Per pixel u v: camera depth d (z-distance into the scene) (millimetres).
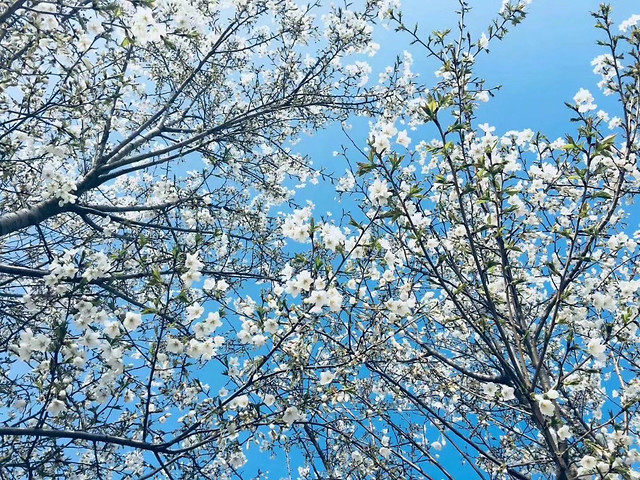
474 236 5152
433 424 4516
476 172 4234
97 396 3760
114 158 6938
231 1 7035
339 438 4500
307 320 3592
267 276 6473
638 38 4242
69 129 4602
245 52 8133
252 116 7516
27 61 4363
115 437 3723
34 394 3971
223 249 6691
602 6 4340
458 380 5918
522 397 4914
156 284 3471
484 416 4996
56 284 3895
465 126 3844
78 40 4188
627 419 4078
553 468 4762
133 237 5891
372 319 3840
